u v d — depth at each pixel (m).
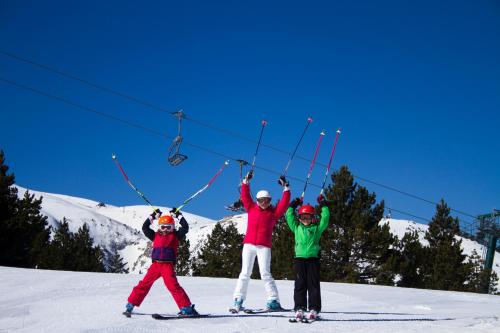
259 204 9.77
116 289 12.25
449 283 37.81
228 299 11.47
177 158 15.63
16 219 35.50
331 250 35.16
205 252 48.66
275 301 9.68
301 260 8.91
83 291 11.91
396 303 12.44
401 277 36.00
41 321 8.61
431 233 45.34
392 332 7.73
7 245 35.16
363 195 36.59
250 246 9.66
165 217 9.08
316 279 8.83
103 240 174.25
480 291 41.41
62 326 8.02
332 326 8.20
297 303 8.76
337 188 36.31
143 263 150.75
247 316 9.00
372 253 34.75
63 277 14.31
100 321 8.37
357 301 12.32
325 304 11.59
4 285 12.82
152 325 8.07
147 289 8.91
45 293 11.62
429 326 8.41
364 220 35.44
